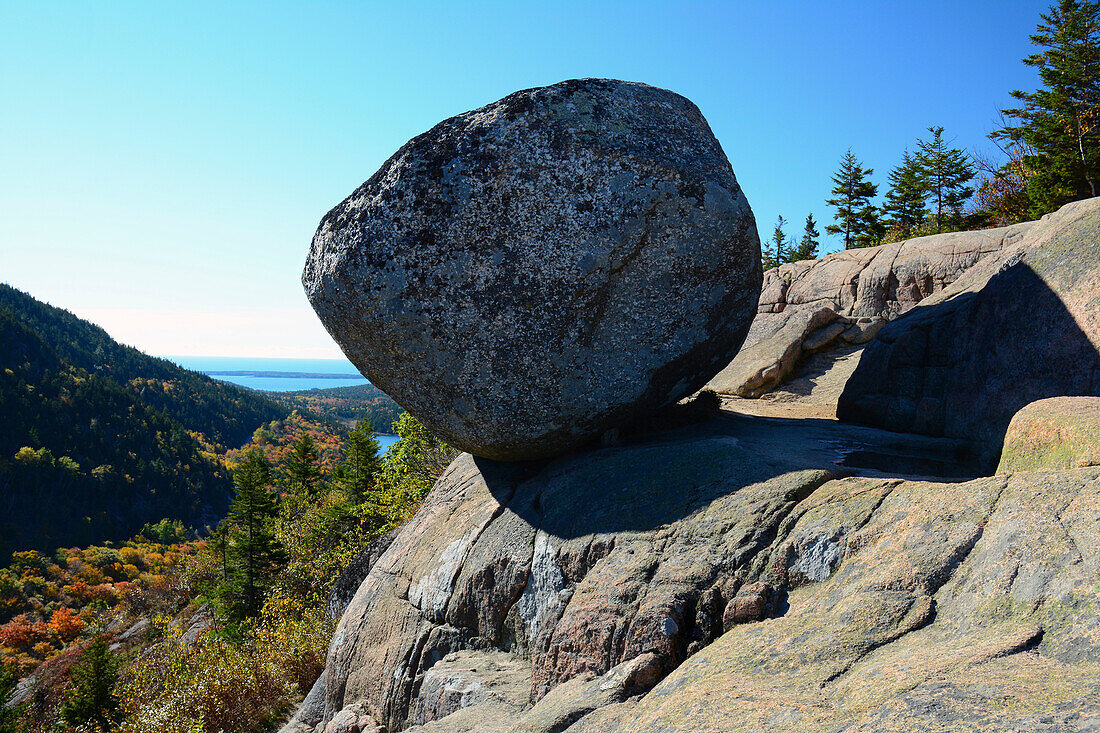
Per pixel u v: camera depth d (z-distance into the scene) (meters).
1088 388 5.62
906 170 44.91
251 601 23.05
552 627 5.02
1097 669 2.23
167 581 38.44
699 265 6.12
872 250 17.00
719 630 4.06
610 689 3.89
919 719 2.26
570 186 5.90
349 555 19.38
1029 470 4.08
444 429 6.92
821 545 3.99
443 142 6.12
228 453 126.81
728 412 8.40
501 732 4.18
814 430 7.41
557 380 6.28
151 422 122.06
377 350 6.55
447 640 6.18
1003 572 2.98
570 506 5.82
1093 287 5.83
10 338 124.25
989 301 7.11
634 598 4.40
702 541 4.56
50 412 108.94
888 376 8.50
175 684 10.59
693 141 6.37
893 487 4.14
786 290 17.84
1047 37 34.66
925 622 3.08
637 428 7.18
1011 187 33.47
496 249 5.97
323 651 9.91
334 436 143.88
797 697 2.82
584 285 5.98
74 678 17.86
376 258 6.12
